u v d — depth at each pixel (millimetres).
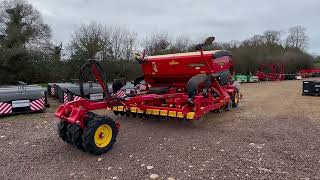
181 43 31016
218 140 6473
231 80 10305
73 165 5090
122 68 24750
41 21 39469
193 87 7152
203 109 7477
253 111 10227
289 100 13672
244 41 41906
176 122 8250
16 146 6199
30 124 8438
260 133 7078
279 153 5586
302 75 44344
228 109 10234
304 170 4766
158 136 6840
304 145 6086
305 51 53656
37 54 29375
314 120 8633
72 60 24828
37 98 10328
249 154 5539
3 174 4738
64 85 12781
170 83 9203
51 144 6293
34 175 4695
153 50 28625
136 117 8836
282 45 51500
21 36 34406
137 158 5383
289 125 7953
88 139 5363
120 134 7016
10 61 27969
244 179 4453
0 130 7711
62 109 5766
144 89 9070
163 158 5363
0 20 35219
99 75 6141
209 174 4637
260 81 34844
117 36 27406
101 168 4941
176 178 4508
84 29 25453
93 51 24594
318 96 15562
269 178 4473
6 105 9742
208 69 8086
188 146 6059
